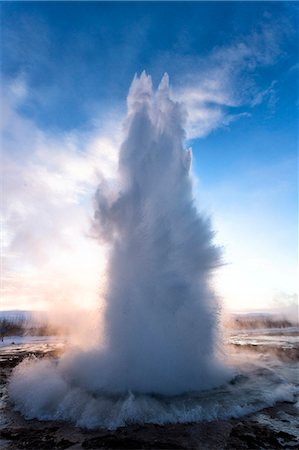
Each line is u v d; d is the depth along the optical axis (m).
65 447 7.23
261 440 7.42
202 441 7.39
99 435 7.78
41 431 8.15
